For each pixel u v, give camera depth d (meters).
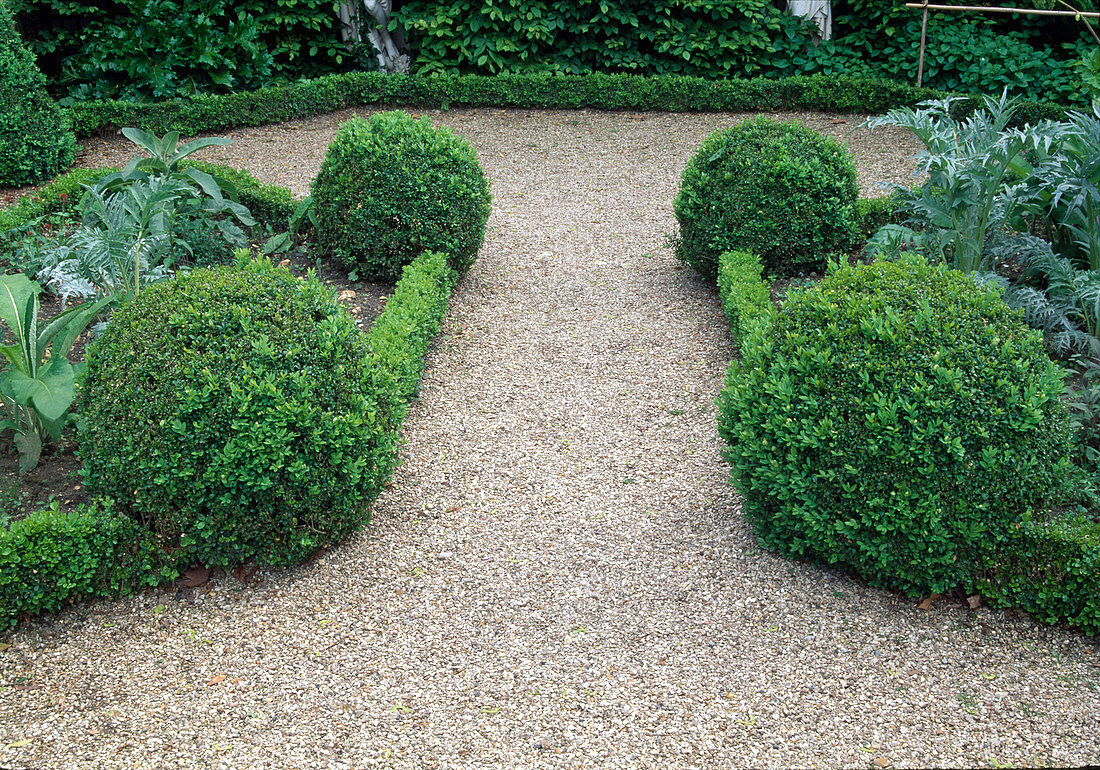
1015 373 3.52
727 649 3.47
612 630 3.58
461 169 6.45
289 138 10.27
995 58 10.70
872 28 11.59
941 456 3.39
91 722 3.14
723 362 5.72
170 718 3.16
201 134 10.41
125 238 5.39
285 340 3.77
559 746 3.04
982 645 3.47
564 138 10.46
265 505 3.68
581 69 11.77
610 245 7.64
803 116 10.97
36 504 4.04
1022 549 3.56
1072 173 5.24
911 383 3.46
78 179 7.42
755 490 3.85
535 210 8.42
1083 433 4.46
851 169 6.43
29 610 3.57
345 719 3.15
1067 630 3.53
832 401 3.55
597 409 5.28
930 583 3.61
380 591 3.81
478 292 6.83
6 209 7.26
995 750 3.02
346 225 6.33
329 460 3.75
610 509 4.36
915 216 6.37
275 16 11.05
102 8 10.88
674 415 5.18
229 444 3.52
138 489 3.62
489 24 11.47
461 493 4.50
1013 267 6.19
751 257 6.21
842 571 3.87
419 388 5.46
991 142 5.39
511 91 11.38
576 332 6.22
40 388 3.89
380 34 11.93
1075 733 3.08
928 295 3.73
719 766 2.96
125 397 3.59
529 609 3.70
